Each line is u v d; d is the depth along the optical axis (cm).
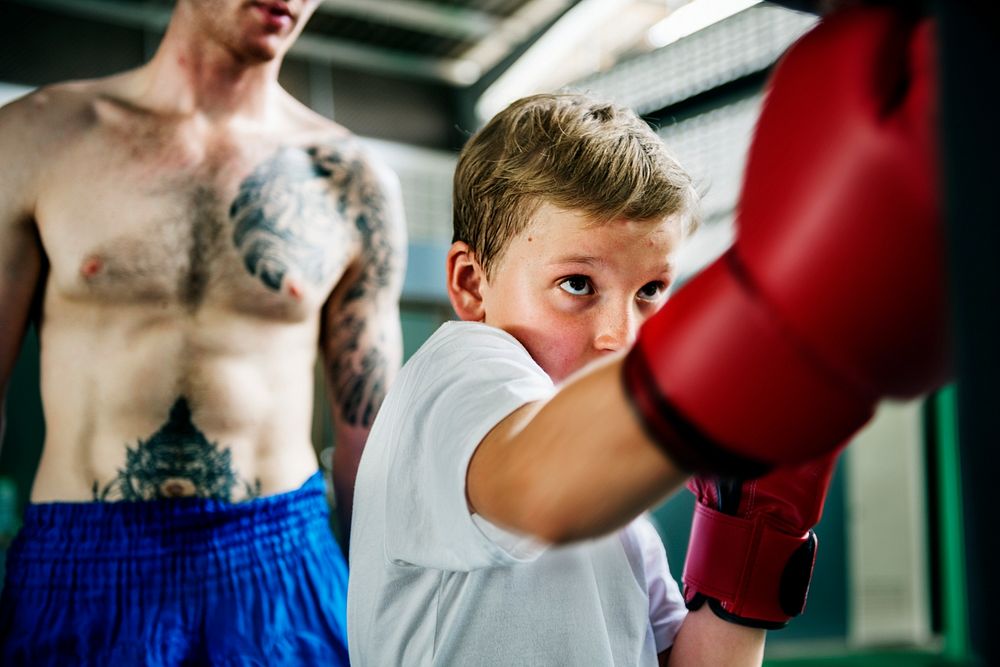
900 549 484
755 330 38
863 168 33
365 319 146
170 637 115
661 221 69
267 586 124
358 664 78
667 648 86
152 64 139
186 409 125
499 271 72
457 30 635
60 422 123
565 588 72
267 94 145
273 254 133
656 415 40
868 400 39
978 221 28
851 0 39
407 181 652
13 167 124
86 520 119
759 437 38
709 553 81
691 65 537
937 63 29
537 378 55
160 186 129
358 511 81
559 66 641
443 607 70
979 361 27
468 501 49
